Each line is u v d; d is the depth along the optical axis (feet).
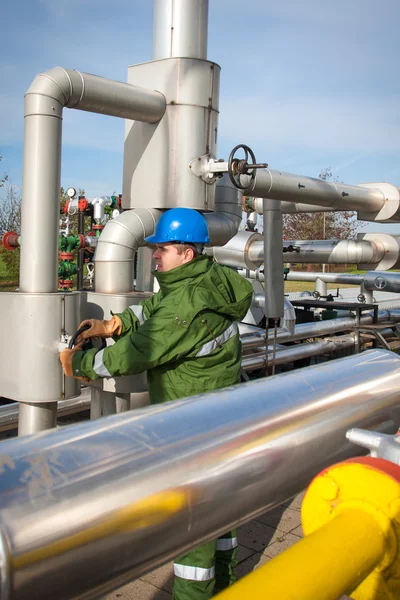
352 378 4.61
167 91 11.92
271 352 21.11
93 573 2.81
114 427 3.32
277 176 17.30
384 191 22.38
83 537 2.72
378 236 26.89
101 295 11.18
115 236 11.54
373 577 2.91
